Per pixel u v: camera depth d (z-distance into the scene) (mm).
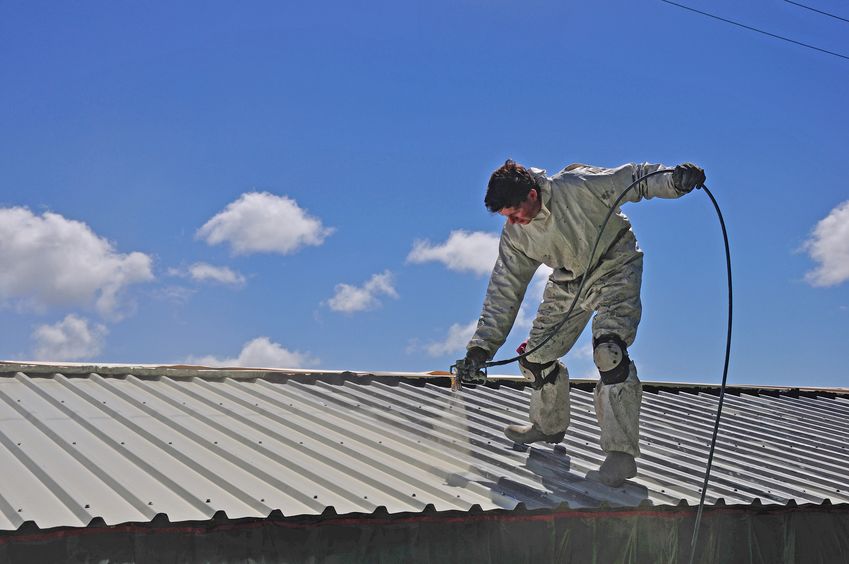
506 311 5004
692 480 5047
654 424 6555
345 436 5016
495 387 7004
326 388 6184
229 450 4387
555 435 5293
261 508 3584
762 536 4652
